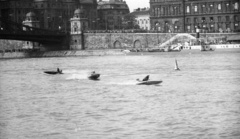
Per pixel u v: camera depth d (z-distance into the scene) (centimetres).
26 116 11788
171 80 17188
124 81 17412
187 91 14525
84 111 12125
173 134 9931
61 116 11669
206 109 11812
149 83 16262
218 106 12088
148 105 12569
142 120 10994
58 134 10181
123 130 10294
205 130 10106
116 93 14700
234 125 10350
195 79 17200
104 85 16588
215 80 16688
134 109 12125
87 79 18600
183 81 16775
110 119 11188
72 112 12056
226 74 18275
